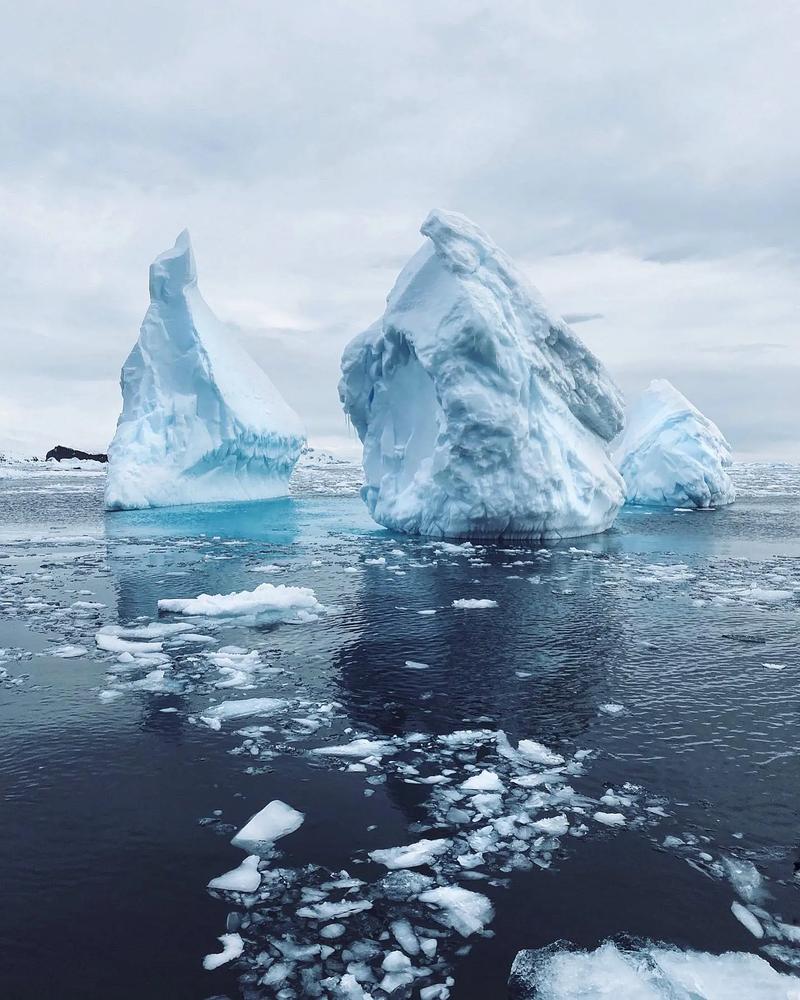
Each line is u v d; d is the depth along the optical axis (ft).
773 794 18.51
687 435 109.19
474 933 13.34
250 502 111.14
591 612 38.27
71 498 125.59
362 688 26.32
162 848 16.05
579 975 12.20
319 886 14.71
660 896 14.37
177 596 42.32
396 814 17.57
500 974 12.32
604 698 25.31
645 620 36.58
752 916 13.73
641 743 21.61
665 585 45.93
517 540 65.92
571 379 68.08
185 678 27.32
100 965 12.49
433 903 14.19
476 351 58.54
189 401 103.55
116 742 21.62
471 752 21.02
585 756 20.74
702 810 17.72
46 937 13.19
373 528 76.74
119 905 14.08
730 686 26.48
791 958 12.66
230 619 36.47
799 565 54.39
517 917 13.76
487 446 59.67
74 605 39.58
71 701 24.94
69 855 15.78
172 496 101.65
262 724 23.09
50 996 11.76
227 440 103.45
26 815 17.43
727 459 119.14
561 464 64.59
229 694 25.71
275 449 114.62
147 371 103.04
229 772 19.74
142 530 76.18
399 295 65.77
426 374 66.49
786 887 14.67
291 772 19.77
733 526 80.94
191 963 12.57
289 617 36.88
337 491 139.95
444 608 39.19
